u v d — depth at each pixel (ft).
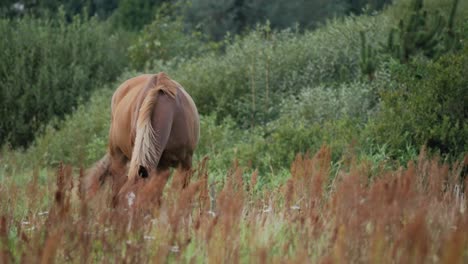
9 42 240.12
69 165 68.59
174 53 250.98
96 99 207.31
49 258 50.01
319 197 68.23
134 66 248.73
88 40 252.21
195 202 73.26
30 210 73.10
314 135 131.95
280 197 83.20
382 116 129.18
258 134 157.07
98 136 177.88
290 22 314.55
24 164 177.37
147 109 84.58
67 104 232.12
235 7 322.55
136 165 80.64
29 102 229.45
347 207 61.26
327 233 61.93
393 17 213.46
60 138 180.86
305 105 161.38
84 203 60.64
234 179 73.15
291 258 54.75
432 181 74.02
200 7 327.88
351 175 63.41
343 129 128.98
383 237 53.47
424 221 52.65
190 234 66.64
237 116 181.78
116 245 59.98
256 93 186.39
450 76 118.62
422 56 159.02
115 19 380.99
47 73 231.09
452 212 66.44
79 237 59.31
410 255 51.13
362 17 218.59
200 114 183.01
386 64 161.68
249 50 195.72
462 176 111.14
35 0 364.17
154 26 255.29
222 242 57.26
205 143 150.82
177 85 92.53
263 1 318.45
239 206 60.08
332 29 202.90
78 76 234.17
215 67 197.16
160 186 64.49
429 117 118.52
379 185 61.98
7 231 65.26
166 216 61.52
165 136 85.25
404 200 60.13
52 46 243.19
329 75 188.96
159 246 57.31
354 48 192.24
